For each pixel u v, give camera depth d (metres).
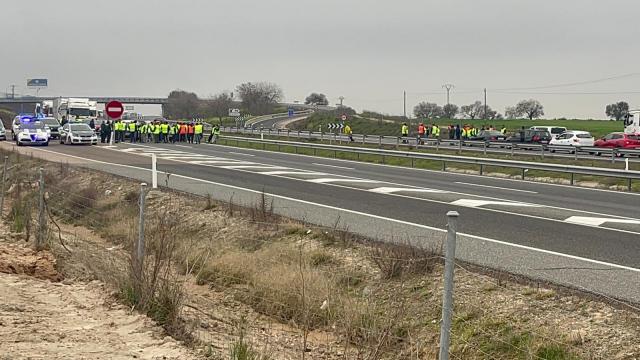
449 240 5.03
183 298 9.18
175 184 21.06
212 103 120.19
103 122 51.12
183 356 7.08
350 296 9.16
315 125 84.75
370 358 6.91
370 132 76.50
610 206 17.75
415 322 8.39
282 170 27.09
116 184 21.42
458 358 7.48
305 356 7.41
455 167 32.22
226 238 13.66
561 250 11.15
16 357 6.68
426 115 122.19
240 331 7.58
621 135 45.72
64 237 14.36
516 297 8.42
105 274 10.44
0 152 33.47
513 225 13.84
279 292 9.62
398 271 9.86
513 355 7.25
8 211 18.44
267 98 128.38
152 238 11.14
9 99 124.69
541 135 52.72
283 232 13.09
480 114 116.94
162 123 50.44
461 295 8.77
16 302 9.05
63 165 26.11
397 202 17.45
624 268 9.76
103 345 7.33
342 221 14.20
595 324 7.42
